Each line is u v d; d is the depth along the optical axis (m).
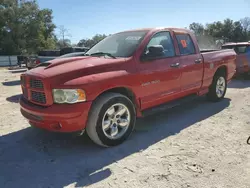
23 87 3.95
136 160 3.26
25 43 40.56
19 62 27.27
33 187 2.71
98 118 3.43
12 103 6.71
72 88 3.20
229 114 5.16
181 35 4.97
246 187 2.62
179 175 2.87
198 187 2.63
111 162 3.22
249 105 5.83
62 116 3.21
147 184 2.71
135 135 4.12
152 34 4.35
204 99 6.48
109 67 3.61
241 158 3.23
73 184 2.75
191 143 3.74
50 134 4.25
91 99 3.32
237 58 9.57
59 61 3.84
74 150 3.61
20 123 4.88
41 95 3.47
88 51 4.97
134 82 3.83
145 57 4.08
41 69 3.68
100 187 2.68
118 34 4.86
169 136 4.04
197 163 3.13
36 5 42.28
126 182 2.76
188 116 5.08
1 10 38.56
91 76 3.38
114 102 3.56
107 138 3.58
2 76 15.50
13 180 2.84
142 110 4.17
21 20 40.91
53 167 3.12
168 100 4.67
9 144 3.86
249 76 10.11
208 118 4.92
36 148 3.71
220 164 3.09
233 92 7.46
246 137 3.92
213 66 5.66
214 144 3.68
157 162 3.18
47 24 46.69
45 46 44.72
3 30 39.47
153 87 4.18
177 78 4.64
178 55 4.72
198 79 5.27
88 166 3.13
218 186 2.64
